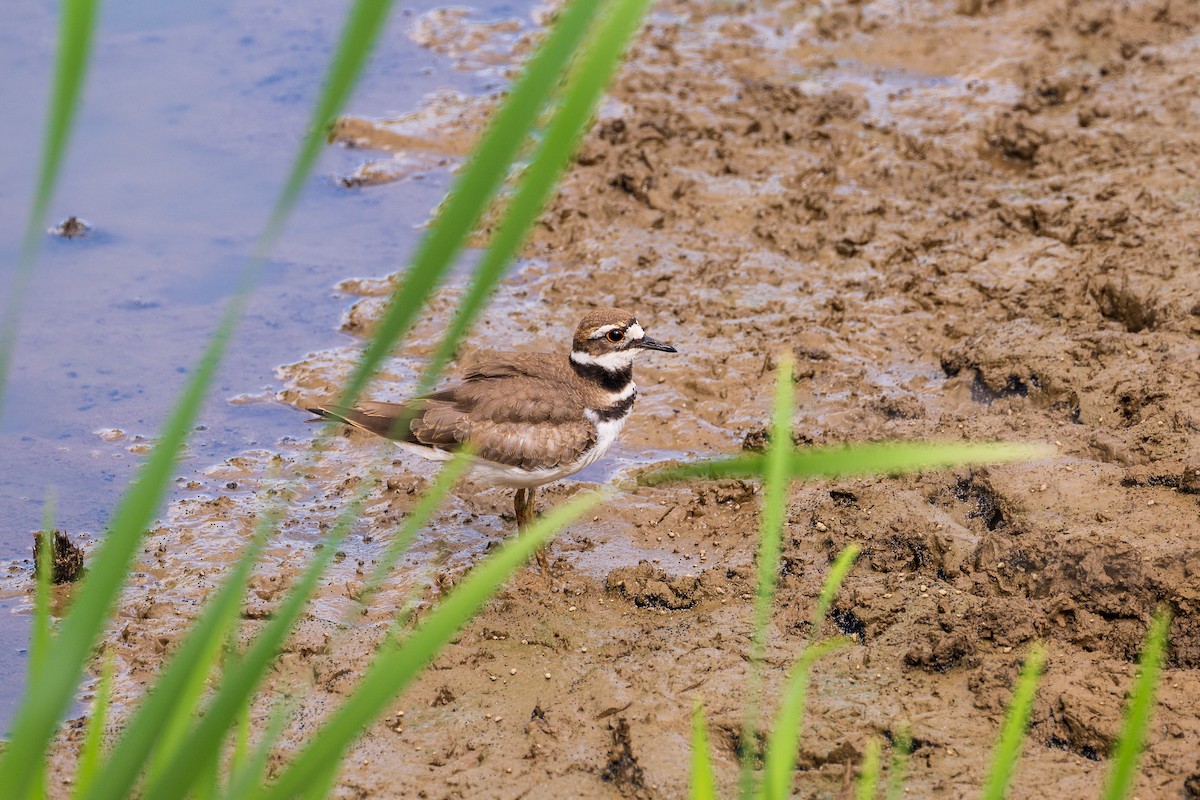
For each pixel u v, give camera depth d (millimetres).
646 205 19000
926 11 24344
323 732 3203
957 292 16453
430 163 21047
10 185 19984
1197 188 17641
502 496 13875
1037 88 21078
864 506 12547
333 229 19391
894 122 20812
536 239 18562
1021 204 17953
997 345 14797
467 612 3369
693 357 15836
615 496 13547
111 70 23547
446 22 25609
